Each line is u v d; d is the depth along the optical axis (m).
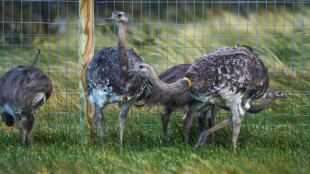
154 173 21.58
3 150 26.81
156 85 24.61
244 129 31.00
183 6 58.50
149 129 31.94
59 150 26.20
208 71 26.20
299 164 23.25
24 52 49.84
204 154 25.62
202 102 28.16
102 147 27.05
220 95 26.45
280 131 31.16
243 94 26.89
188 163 23.28
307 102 35.84
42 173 21.72
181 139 28.89
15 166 22.75
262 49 46.38
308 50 47.41
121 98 26.20
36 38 51.69
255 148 27.75
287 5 54.78
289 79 40.25
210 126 29.47
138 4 56.91
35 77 26.92
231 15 55.94
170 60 44.81
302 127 31.62
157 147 27.03
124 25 25.45
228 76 26.19
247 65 26.80
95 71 26.44
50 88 27.52
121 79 25.59
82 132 29.52
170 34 53.16
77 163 23.12
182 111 29.25
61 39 51.62
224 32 52.72
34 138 29.70
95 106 27.06
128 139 29.39
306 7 54.62
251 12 55.62
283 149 28.17
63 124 32.22
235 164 23.23
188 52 46.78
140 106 29.50
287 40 49.25
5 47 50.84
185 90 25.64
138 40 50.84
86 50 29.06
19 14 52.41
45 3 52.22
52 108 35.06
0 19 52.19
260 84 27.36
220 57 26.73
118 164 23.23
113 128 31.16
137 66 24.20
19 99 26.62
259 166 22.70
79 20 29.02
